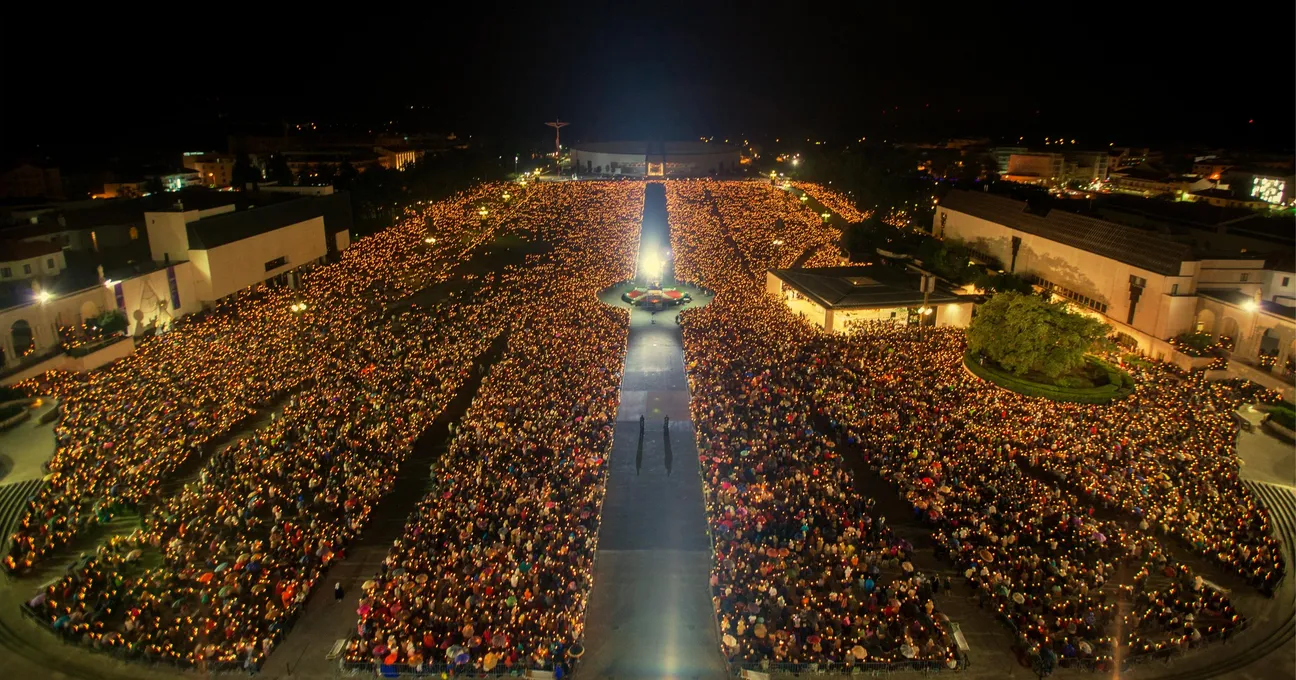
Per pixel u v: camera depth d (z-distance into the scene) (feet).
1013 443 218.38
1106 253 335.88
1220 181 637.71
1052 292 370.53
